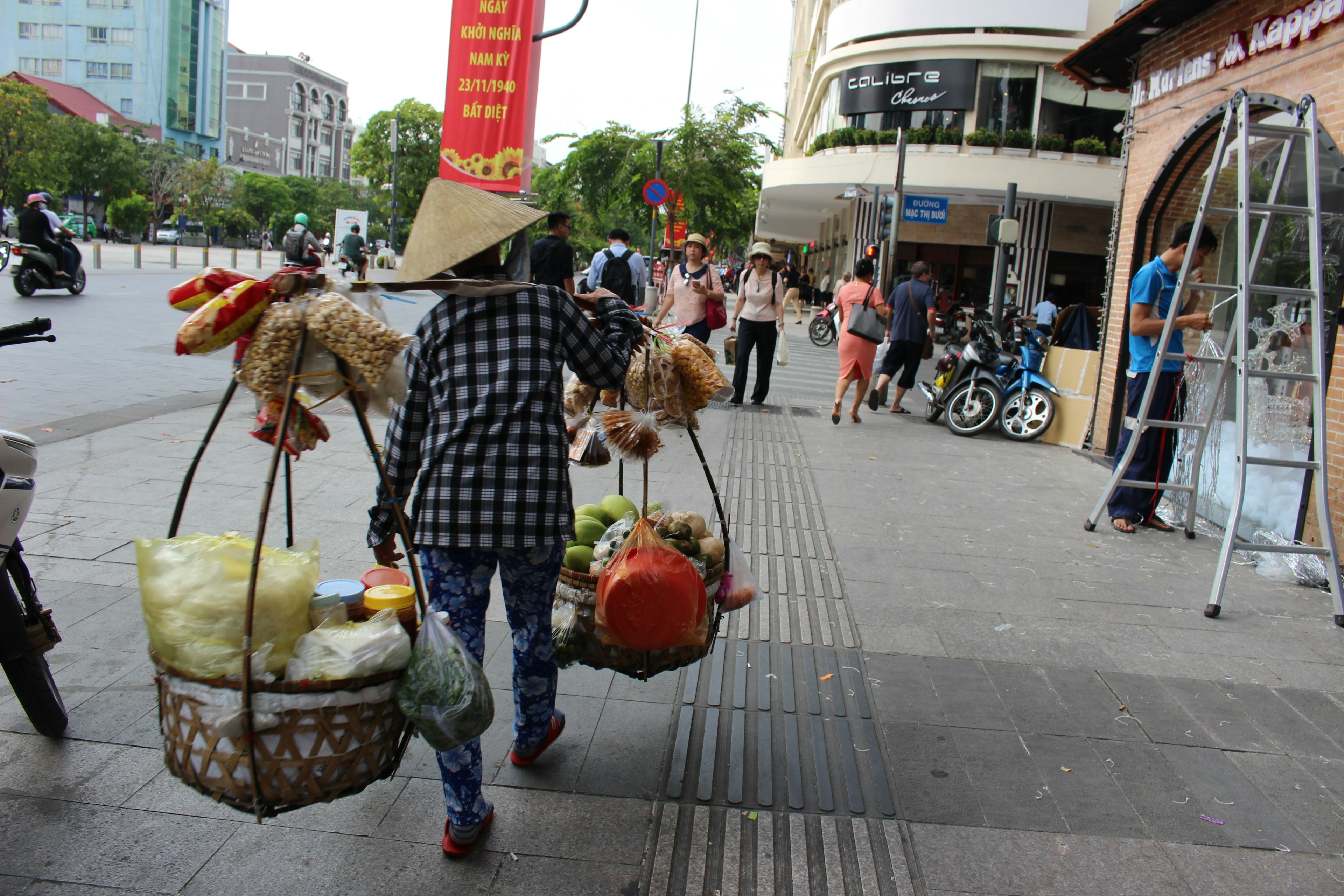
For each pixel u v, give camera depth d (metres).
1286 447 5.80
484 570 2.41
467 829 2.45
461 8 9.39
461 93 9.53
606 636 2.74
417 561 2.48
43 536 4.56
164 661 2.03
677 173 24.62
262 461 6.16
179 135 101.44
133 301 16.52
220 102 107.12
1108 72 9.47
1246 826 2.83
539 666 2.69
